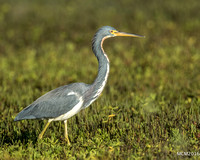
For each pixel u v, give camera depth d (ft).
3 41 70.95
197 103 36.60
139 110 35.24
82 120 33.17
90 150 26.94
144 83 46.57
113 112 33.99
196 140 28.71
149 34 69.67
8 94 41.98
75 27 76.79
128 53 58.95
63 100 29.45
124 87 46.01
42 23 79.61
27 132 31.73
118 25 75.25
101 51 31.07
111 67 53.21
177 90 43.37
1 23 79.77
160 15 78.54
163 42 64.39
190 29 70.18
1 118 35.12
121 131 30.07
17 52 64.75
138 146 27.50
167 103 38.17
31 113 29.76
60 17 82.58
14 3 91.50
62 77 49.47
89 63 55.16
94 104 37.14
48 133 32.07
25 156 27.14
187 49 58.65
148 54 57.88
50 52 59.98
